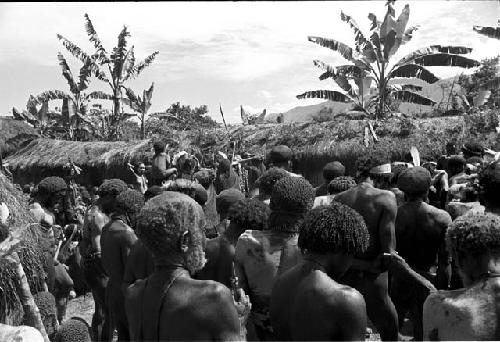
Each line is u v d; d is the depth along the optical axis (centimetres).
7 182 430
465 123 1406
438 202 664
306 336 214
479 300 220
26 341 226
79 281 774
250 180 1180
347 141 1526
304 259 234
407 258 453
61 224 818
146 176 1098
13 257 314
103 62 2236
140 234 211
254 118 2122
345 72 1716
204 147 1825
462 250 229
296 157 1595
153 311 204
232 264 338
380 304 411
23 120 2712
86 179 2008
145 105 2283
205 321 196
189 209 213
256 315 309
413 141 1404
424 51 1641
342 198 429
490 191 340
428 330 235
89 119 2452
